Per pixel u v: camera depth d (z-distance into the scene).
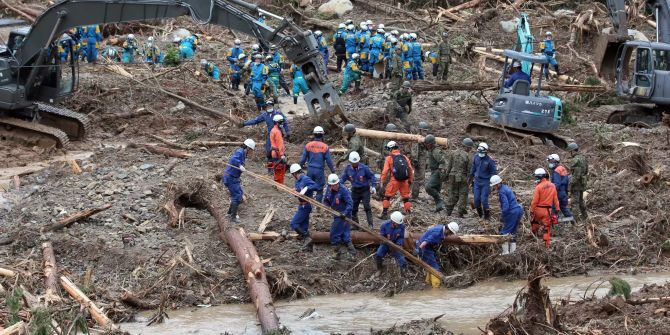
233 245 20.62
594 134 29.89
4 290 18.33
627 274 21.11
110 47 41.75
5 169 26.75
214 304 19.38
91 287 19.11
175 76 35.81
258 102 32.88
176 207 22.91
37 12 46.41
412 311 18.92
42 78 29.00
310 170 22.31
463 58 41.72
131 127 31.16
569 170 25.42
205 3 26.69
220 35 45.72
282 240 21.27
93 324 17.64
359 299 19.77
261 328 17.86
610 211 24.03
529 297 16.50
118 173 25.11
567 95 36.06
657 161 27.78
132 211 22.53
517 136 29.12
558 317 16.53
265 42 26.95
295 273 20.30
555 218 21.42
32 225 21.70
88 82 33.72
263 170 25.89
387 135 27.44
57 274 19.33
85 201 23.09
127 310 18.75
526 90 29.08
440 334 17.03
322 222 21.95
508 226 21.17
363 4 48.97
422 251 20.42
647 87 32.25
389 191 22.47
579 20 43.91
